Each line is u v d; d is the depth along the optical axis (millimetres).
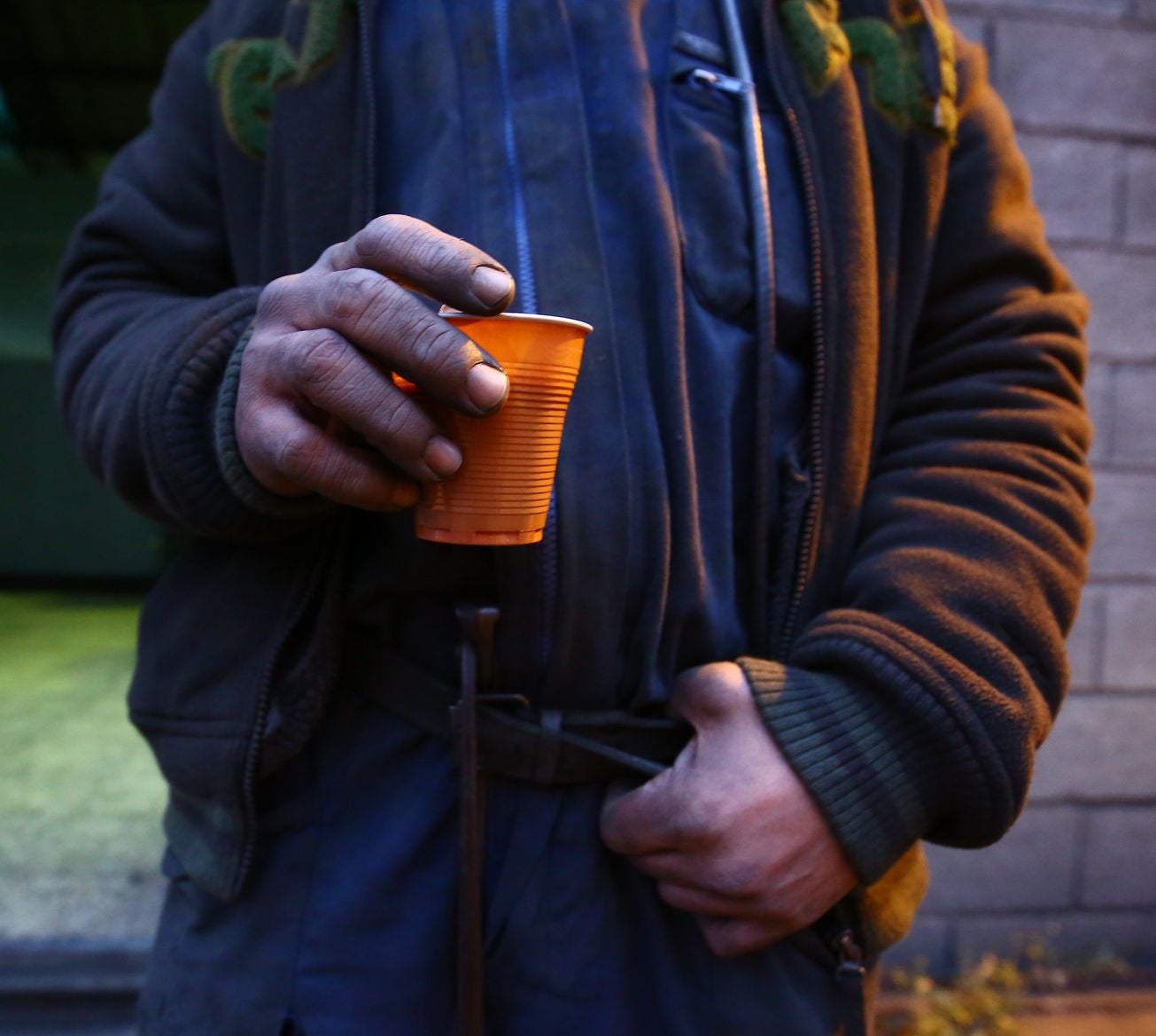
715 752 670
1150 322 2000
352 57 737
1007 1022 1907
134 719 782
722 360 727
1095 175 1955
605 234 711
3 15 5930
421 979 703
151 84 7016
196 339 646
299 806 743
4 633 6789
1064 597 722
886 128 795
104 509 9422
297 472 555
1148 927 2113
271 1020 709
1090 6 1915
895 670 662
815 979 751
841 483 767
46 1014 1966
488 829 714
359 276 526
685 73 759
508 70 717
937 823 715
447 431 563
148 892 2467
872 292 769
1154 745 2082
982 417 782
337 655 722
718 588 732
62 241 9117
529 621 690
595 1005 708
